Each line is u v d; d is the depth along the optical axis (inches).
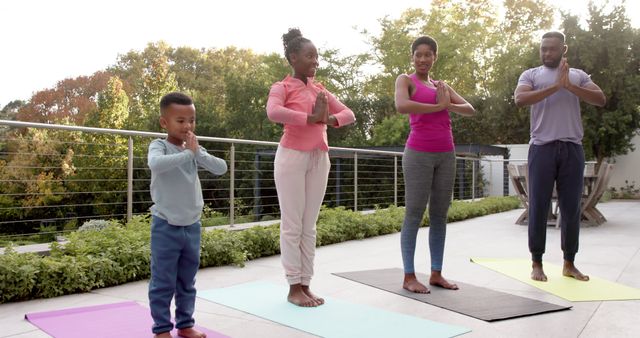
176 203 84.0
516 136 685.3
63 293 120.0
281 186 113.0
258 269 153.7
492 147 527.2
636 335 88.0
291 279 112.3
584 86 134.3
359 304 111.0
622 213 345.7
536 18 971.9
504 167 550.9
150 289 84.3
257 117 775.1
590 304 110.5
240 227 206.4
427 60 127.0
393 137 666.2
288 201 112.3
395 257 173.6
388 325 95.0
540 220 134.3
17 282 113.3
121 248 139.6
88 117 847.7
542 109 134.0
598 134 581.9
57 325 93.5
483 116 689.6
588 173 263.4
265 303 111.4
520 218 282.5
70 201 368.2
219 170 91.0
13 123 135.8
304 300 109.7
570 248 136.4
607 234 228.2
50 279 118.2
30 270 114.9
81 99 1029.8
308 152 112.8
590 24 598.9
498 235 233.8
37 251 138.1
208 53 1497.3
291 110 108.3
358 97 777.6
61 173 359.6
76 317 99.0
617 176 620.7
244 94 783.1
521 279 134.9
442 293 120.5
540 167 133.4
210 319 99.6
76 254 134.1
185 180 85.4
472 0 983.0
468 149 506.6
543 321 97.7
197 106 789.9
